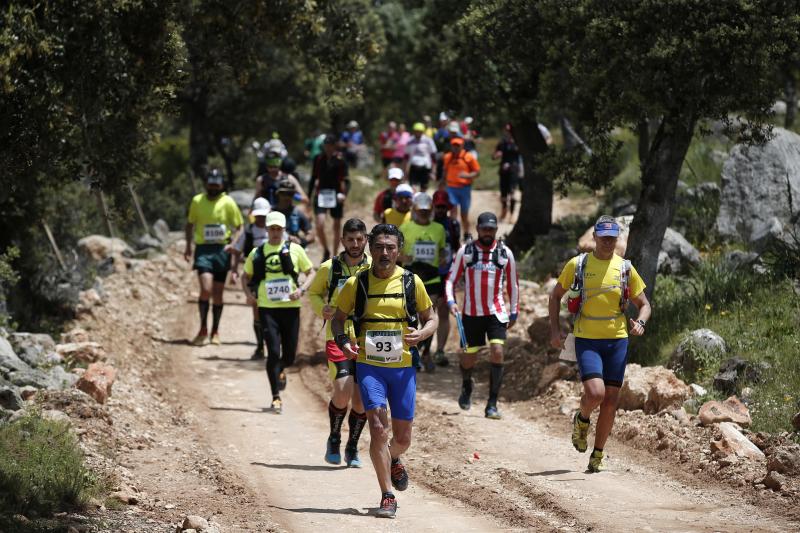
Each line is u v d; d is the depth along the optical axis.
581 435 15.27
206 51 24.56
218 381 24.00
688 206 31.14
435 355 25.38
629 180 39.94
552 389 21.19
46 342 21.72
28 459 13.74
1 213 27.00
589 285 14.84
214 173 27.61
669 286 24.86
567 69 24.05
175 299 33.66
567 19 21.67
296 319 20.83
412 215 23.67
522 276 32.78
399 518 12.84
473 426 19.14
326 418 20.47
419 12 78.31
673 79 20.48
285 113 62.28
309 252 42.00
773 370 18.47
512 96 33.69
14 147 15.71
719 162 36.25
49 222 34.53
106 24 15.88
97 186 19.16
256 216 26.03
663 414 17.95
